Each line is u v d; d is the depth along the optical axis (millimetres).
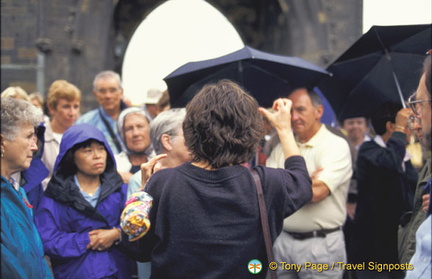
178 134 3988
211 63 4660
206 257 2826
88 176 4441
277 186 3002
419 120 2715
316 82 4836
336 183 4406
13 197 3115
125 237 3021
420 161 5371
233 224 2848
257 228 2900
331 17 21281
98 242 4207
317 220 4461
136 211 2824
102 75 7398
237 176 2908
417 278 2297
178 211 2854
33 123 3355
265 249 2926
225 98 2938
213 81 4961
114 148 7188
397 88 5145
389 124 5031
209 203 2846
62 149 4344
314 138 4676
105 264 4215
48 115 7723
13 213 3086
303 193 3121
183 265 2840
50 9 20281
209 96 2961
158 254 2936
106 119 7352
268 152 5012
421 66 5031
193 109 2971
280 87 4922
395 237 4781
